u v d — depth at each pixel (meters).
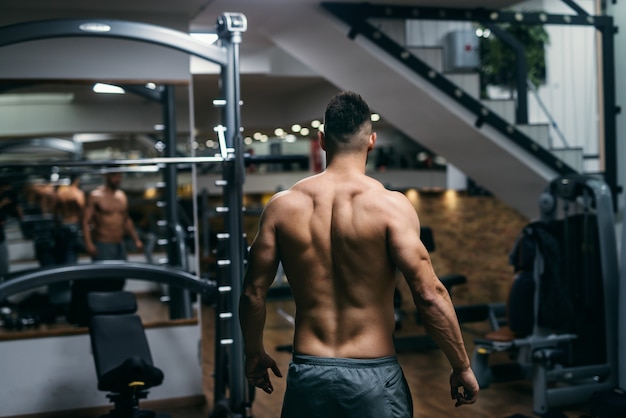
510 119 6.02
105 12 5.25
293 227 2.12
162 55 5.19
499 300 10.19
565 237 4.98
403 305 9.17
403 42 5.97
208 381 5.75
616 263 4.92
